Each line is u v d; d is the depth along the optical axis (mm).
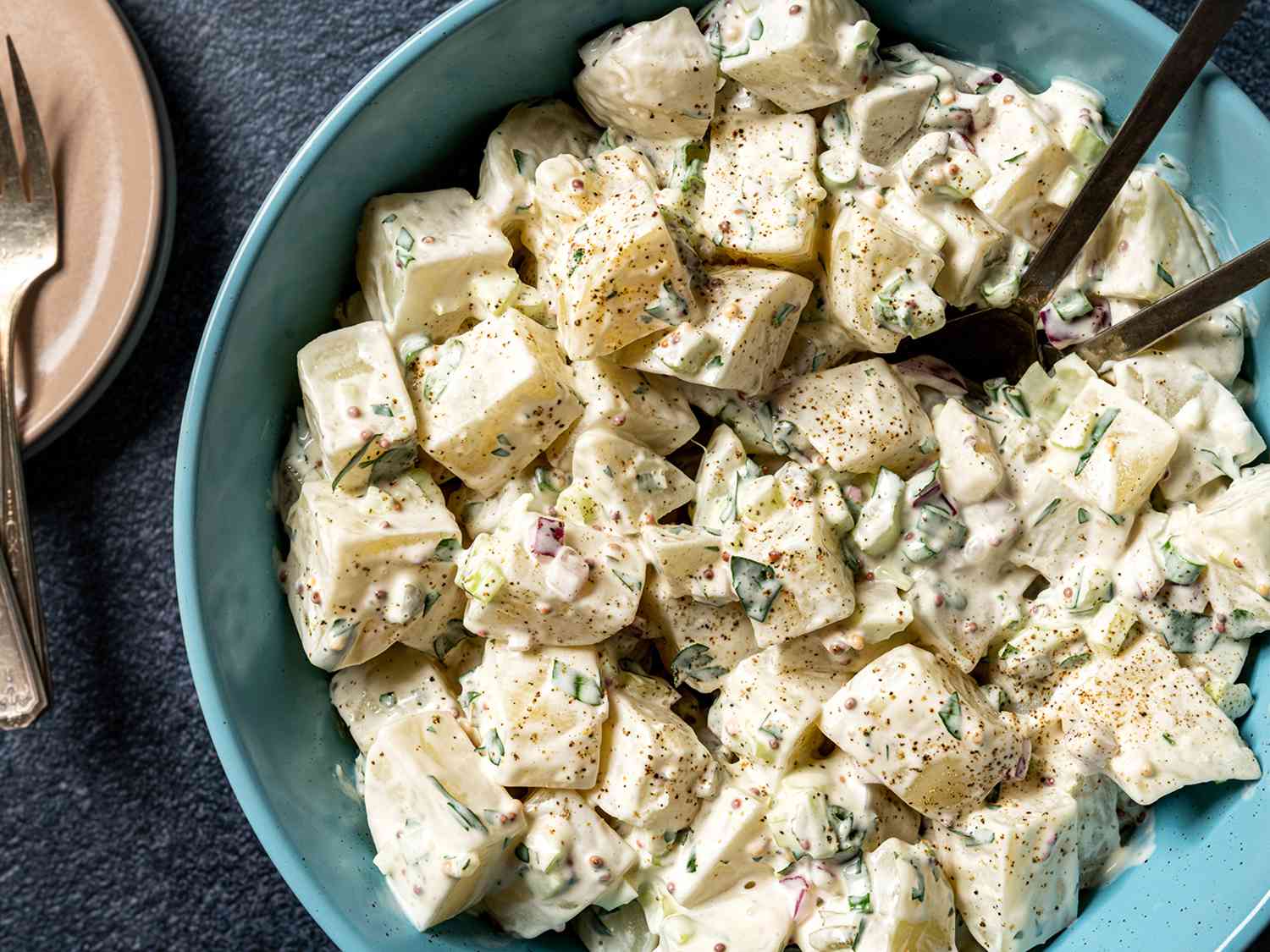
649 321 271
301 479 292
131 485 355
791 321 280
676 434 287
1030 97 279
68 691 355
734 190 279
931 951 272
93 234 348
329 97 346
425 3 344
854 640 278
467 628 286
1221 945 262
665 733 279
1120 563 279
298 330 290
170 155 347
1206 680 277
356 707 293
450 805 273
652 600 286
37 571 349
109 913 354
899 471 288
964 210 279
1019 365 292
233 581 283
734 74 274
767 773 283
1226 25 238
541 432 278
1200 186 278
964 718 271
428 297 281
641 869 288
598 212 270
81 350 345
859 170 278
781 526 276
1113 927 282
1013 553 284
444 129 286
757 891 282
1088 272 278
